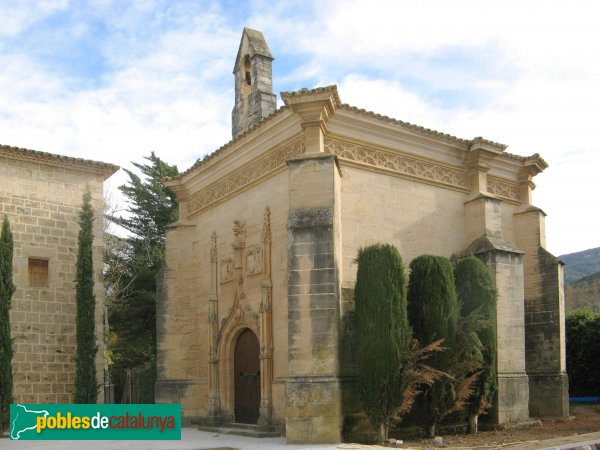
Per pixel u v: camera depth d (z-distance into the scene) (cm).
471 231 2105
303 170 1714
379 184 1922
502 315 1966
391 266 1623
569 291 5991
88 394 2328
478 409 1786
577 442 1482
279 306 1875
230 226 2180
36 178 2455
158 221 4206
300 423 1567
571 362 2772
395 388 1559
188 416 2269
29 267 2398
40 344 2364
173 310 2369
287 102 1753
